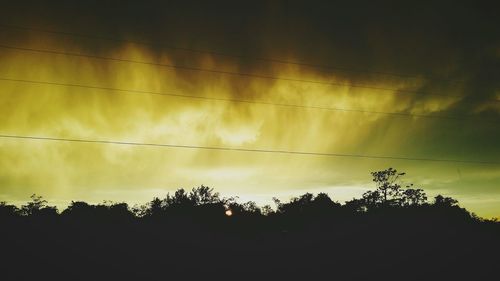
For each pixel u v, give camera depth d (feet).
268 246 211.41
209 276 151.53
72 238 198.90
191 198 264.31
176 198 263.70
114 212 245.04
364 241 218.38
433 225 242.17
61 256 172.65
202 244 208.64
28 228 206.28
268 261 180.65
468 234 233.14
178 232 223.92
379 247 206.28
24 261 162.40
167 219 239.71
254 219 255.09
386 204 288.30
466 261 173.58
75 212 239.30
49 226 212.43
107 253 182.29
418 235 226.79
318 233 240.12
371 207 289.33
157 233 218.59
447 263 169.78
